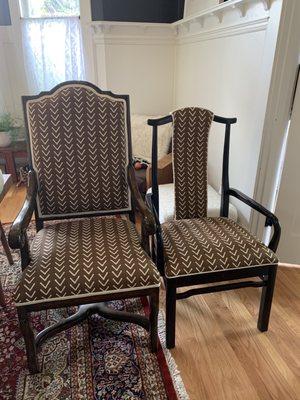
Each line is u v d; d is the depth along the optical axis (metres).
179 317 1.55
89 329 1.47
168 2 2.83
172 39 2.93
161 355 1.33
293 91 1.59
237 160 1.95
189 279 1.25
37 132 1.37
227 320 1.54
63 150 1.41
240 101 1.85
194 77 2.54
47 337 1.33
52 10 2.94
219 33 2.02
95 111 1.40
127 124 1.46
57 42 3.00
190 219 1.57
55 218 1.50
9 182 1.53
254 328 1.49
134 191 1.42
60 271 1.09
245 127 1.82
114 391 1.18
